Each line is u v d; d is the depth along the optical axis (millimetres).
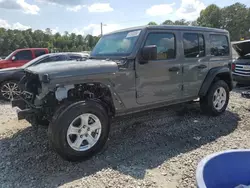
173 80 4242
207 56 4820
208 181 1656
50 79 2990
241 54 8969
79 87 3385
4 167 3082
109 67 3441
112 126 4461
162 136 4059
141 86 3818
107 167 3057
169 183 2701
